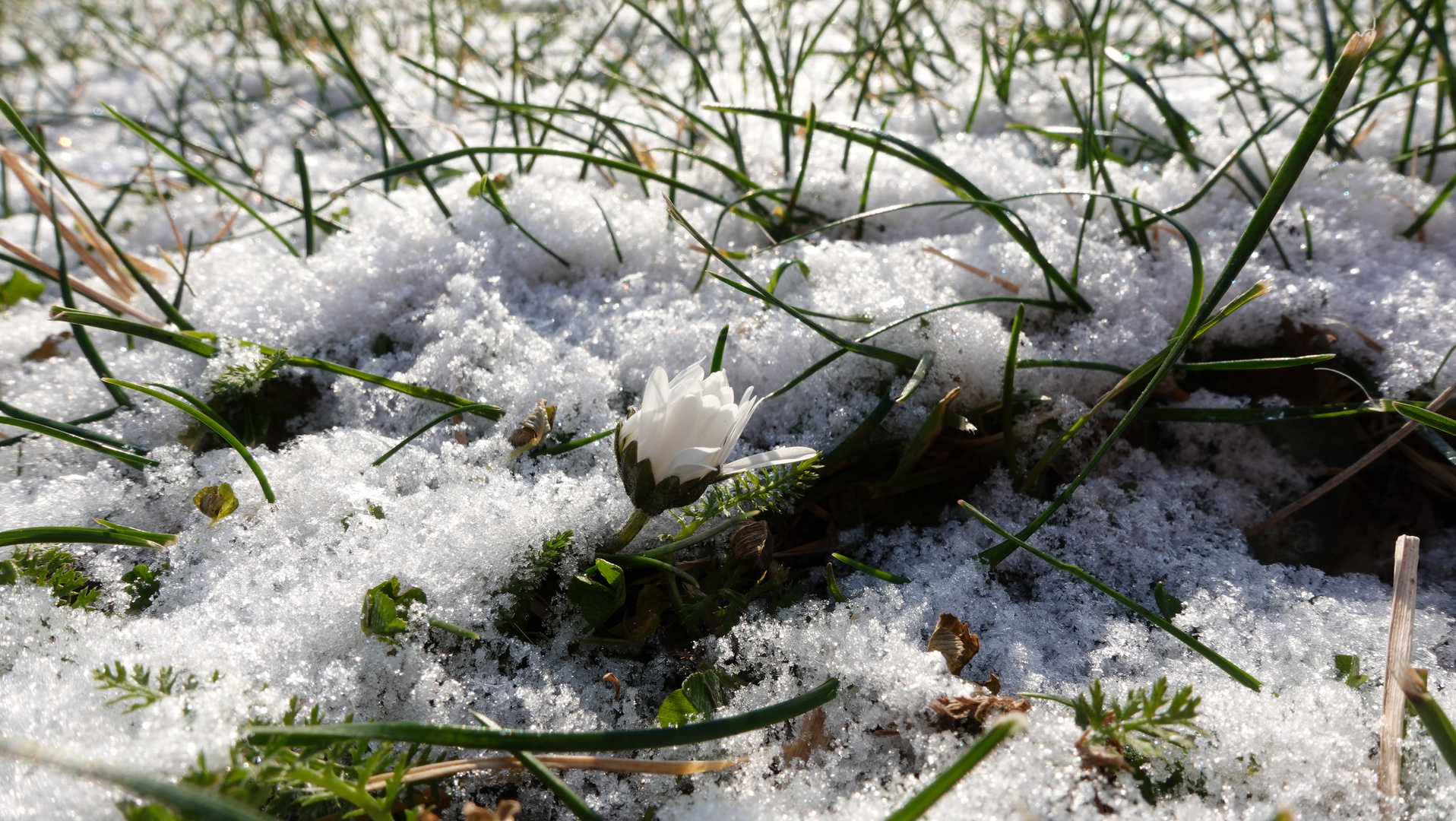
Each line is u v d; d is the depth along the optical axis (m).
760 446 0.12
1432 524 0.12
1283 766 0.09
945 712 0.09
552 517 0.10
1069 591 0.11
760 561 0.10
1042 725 0.09
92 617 0.09
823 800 0.09
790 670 0.10
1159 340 0.12
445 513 0.10
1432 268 0.13
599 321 0.13
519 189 0.14
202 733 0.08
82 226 0.14
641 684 0.10
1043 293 0.13
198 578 0.10
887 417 0.12
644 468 0.09
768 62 0.17
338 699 0.09
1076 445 0.12
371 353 0.13
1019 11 0.27
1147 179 0.15
